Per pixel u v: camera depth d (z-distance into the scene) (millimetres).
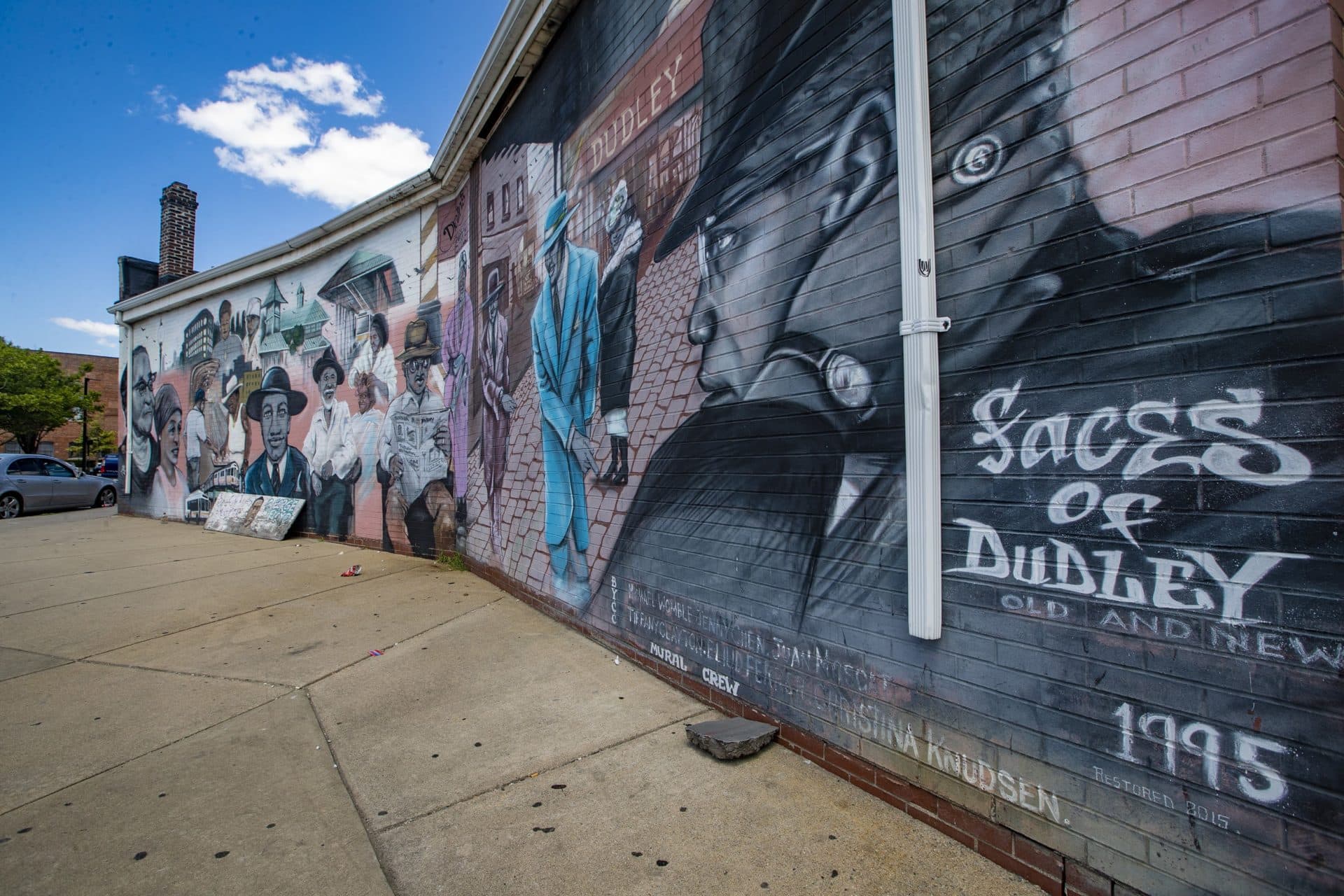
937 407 2438
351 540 9727
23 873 2418
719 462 3635
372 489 9398
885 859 2324
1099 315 2014
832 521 2916
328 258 10297
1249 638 1702
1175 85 1866
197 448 12922
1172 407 1852
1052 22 2156
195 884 2346
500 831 2605
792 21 3211
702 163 3840
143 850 2553
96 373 38938
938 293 2479
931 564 2414
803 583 3068
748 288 3447
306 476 10625
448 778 3043
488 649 4805
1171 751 1837
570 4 5531
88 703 4027
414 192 8633
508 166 6801
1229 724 1730
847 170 2875
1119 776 1941
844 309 2873
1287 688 1638
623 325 4609
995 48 2314
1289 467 1645
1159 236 1888
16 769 3223
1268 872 1653
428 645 4938
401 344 8992
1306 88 1633
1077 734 2041
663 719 3541
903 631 2592
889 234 2672
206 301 12734
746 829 2541
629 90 4633
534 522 6012
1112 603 1968
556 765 3115
